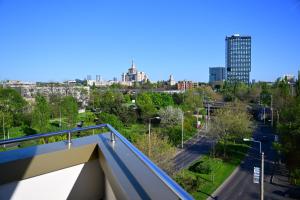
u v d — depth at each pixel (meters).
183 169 20.83
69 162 2.82
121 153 2.58
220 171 21.08
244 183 18.58
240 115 28.86
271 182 18.75
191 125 37.09
